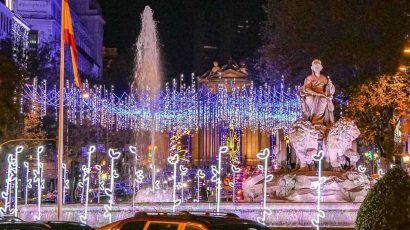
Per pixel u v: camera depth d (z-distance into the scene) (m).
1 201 53.84
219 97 93.25
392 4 63.81
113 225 19.86
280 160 46.12
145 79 88.69
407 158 57.91
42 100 87.81
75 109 88.81
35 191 73.00
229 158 100.31
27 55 89.69
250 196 44.38
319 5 69.69
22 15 136.25
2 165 67.38
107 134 91.56
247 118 92.12
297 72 72.75
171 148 92.75
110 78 141.25
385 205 15.91
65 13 40.28
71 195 72.06
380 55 64.88
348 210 37.69
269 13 76.31
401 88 63.34
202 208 38.41
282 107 83.56
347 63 68.06
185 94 103.88
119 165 95.56
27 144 75.25
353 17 66.50
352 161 44.03
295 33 71.06
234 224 18.03
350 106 65.69
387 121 65.94
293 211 37.75
